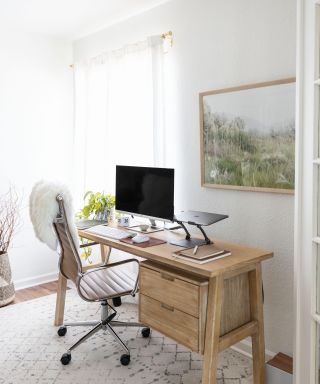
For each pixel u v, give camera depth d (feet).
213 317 6.36
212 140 9.03
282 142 7.71
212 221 7.66
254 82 8.18
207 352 6.44
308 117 6.03
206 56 9.12
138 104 10.75
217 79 8.92
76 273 8.11
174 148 10.14
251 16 8.13
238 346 8.80
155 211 8.75
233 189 8.70
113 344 8.97
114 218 10.65
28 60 12.51
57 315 9.84
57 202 7.85
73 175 13.75
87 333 8.77
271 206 8.08
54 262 13.62
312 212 6.04
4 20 11.48
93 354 8.55
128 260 8.56
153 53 10.09
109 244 8.37
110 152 11.94
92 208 10.56
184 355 8.49
